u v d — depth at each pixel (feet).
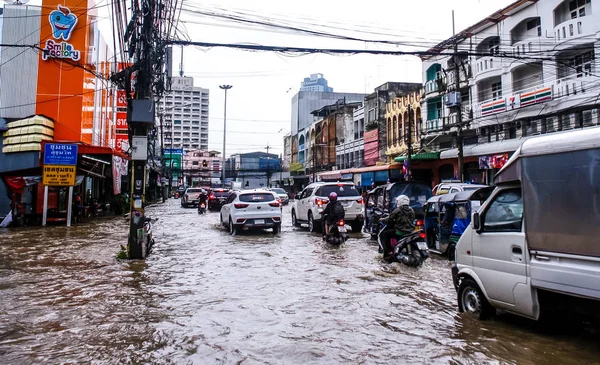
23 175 65.10
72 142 66.08
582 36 63.16
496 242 16.14
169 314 18.42
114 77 36.50
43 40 78.95
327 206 40.14
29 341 15.24
